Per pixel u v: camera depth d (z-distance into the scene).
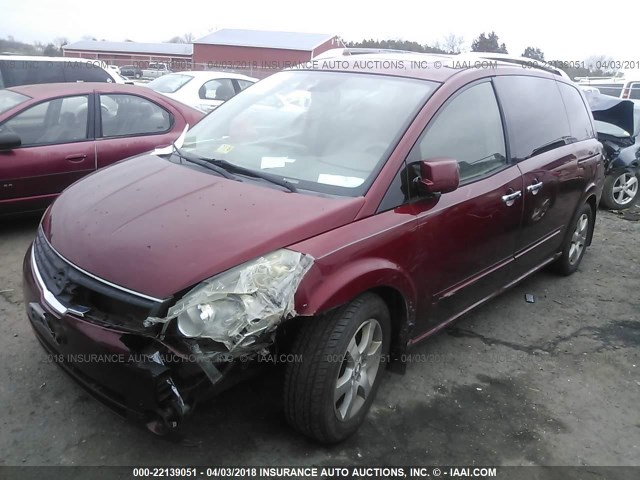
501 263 3.78
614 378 3.60
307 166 3.02
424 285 3.03
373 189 2.77
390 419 3.00
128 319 2.26
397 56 4.01
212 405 2.94
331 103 3.41
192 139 3.66
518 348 3.89
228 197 2.71
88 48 43.94
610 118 8.62
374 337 2.83
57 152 5.29
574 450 2.89
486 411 3.14
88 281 2.36
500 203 3.51
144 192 2.84
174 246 2.36
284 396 2.55
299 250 2.39
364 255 2.59
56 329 2.41
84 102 5.58
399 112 3.16
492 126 3.64
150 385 2.17
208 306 2.18
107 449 2.63
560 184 4.30
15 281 4.30
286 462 2.62
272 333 2.29
